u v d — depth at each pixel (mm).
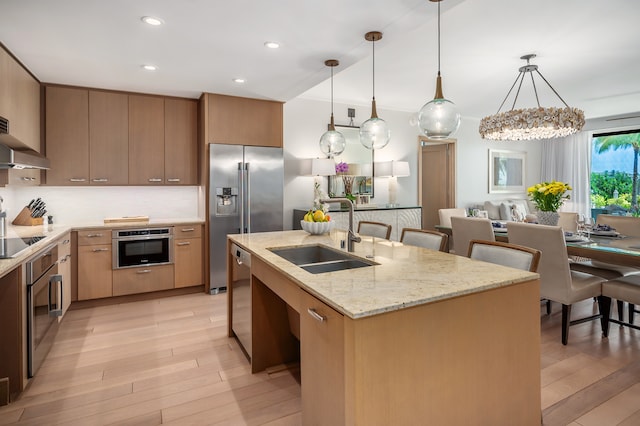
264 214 4492
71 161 3900
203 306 3840
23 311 2232
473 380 1507
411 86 4871
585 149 7461
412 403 1357
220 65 3334
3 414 2010
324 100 5480
